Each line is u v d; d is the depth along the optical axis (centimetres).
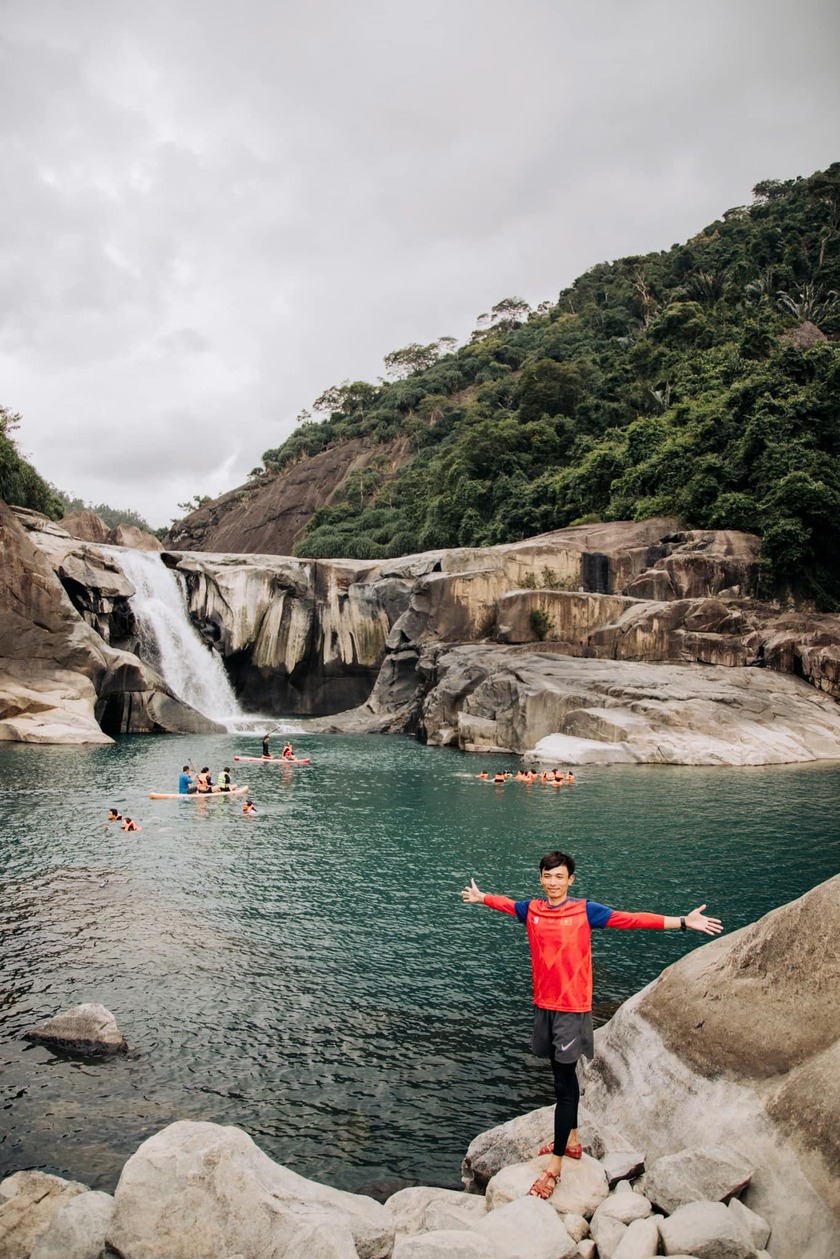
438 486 10650
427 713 5150
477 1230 640
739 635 5291
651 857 2236
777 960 799
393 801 3083
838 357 6619
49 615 4825
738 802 3044
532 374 10319
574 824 2672
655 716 4284
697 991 855
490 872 2098
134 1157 673
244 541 16638
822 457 6125
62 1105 1014
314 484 16312
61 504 8438
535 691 4553
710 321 10162
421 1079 1089
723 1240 601
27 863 2114
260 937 1614
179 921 1697
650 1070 846
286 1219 634
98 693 5078
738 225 12731
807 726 4434
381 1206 709
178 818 2733
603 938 1630
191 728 5416
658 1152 766
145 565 6438
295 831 2562
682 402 8169
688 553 5972
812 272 11231
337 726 5903
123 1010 1279
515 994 1362
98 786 3269
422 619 6078
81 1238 645
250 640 6525
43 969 1430
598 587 6159
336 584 6925
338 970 1454
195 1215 635
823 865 2150
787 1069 725
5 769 3606
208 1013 1276
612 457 7956
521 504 8756
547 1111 828
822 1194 626
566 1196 686
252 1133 962
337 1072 1105
